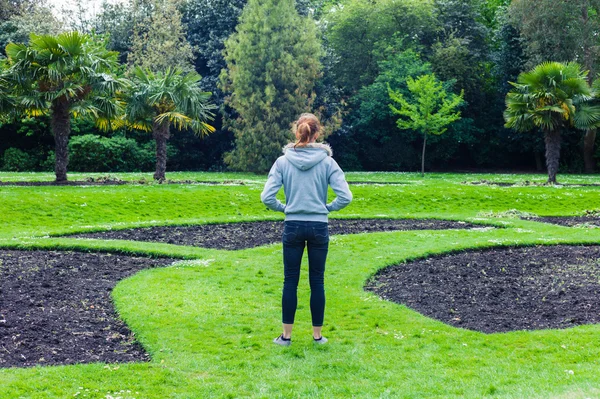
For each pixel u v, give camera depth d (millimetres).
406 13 45812
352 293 7902
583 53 39969
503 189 22781
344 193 5465
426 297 7914
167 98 23531
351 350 5516
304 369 5027
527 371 4926
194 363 5160
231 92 41094
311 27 38469
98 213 16484
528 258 10742
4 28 39812
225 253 10828
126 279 8555
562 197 21453
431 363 5168
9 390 4449
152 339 5812
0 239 11680
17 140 40031
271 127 36812
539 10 38906
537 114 25672
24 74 20141
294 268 5582
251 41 37781
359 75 47281
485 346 5652
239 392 4551
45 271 9039
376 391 4512
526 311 7188
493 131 48188
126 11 43969
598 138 45156
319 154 5504
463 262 10383
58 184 21188
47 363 5195
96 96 21562
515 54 45594
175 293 7703
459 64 43438
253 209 18641
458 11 46469
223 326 6312
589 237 12945
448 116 38469
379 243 11930
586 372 4852
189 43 40750
